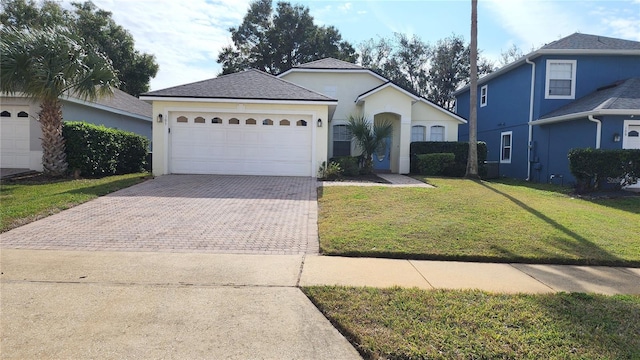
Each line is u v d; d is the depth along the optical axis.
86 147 12.95
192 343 3.21
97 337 3.28
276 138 13.57
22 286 4.35
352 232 6.71
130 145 15.79
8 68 11.08
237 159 13.58
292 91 14.02
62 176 12.79
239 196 9.92
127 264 5.15
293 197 9.91
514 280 4.87
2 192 9.77
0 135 14.80
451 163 16.36
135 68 31.59
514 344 3.21
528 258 5.64
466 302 4.05
